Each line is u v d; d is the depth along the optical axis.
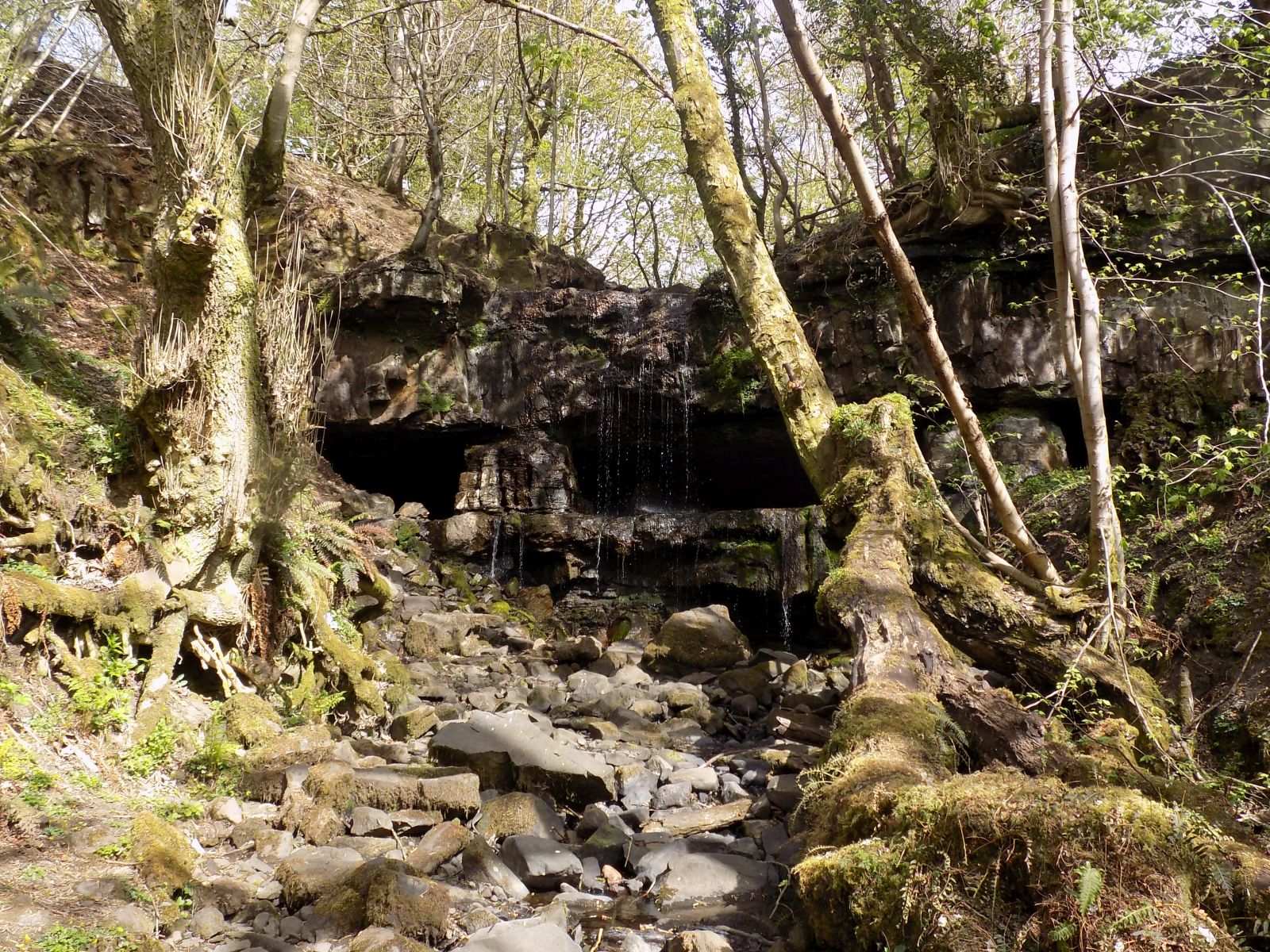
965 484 9.18
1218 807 3.69
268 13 17.41
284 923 3.76
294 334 6.51
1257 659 5.16
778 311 7.06
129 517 5.79
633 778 5.66
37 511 5.59
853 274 10.35
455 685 7.68
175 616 5.59
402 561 10.20
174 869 3.87
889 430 6.30
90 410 6.55
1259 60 6.87
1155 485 6.94
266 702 5.80
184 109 5.80
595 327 12.18
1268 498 5.89
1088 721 4.94
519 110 19.89
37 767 4.30
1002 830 3.12
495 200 22.50
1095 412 5.05
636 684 8.09
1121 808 3.04
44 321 7.74
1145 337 9.05
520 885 4.33
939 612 5.59
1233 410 7.57
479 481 11.64
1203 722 5.08
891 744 4.13
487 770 5.50
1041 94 5.28
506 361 12.20
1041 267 9.60
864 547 5.64
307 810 4.68
